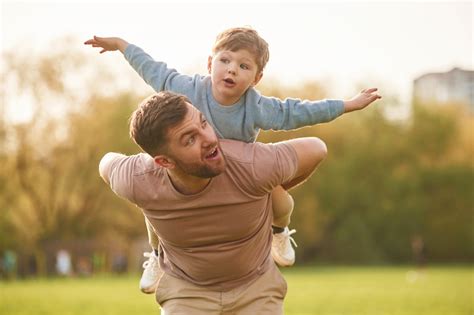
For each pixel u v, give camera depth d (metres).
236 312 4.53
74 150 45.66
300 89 53.59
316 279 32.75
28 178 45.00
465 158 54.97
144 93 47.38
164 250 4.57
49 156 45.41
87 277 41.19
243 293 4.50
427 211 53.69
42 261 44.84
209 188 4.10
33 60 44.31
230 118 4.16
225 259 4.36
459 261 54.16
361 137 54.31
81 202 46.59
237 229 4.25
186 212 4.18
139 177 4.19
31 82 43.97
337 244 52.75
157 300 4.64
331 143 54.09
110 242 46.84
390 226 53.31
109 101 46.72
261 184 4.12
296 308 17.05
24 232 44.62
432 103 56.25
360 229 52.41
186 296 4.52
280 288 4.61
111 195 46.69
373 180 53.91
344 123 54.88
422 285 27.28
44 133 44.94
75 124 45.56
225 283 4.50
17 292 24.05
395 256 53.28
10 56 44.06
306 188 52.81
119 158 4.37
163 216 4.25
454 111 55.81
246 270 4.47
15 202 44.72
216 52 4.12
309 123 4.32
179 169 3.99
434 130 54.44
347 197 52.78
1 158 44.41
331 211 53.22
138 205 4.30
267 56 4.17
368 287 26.31
